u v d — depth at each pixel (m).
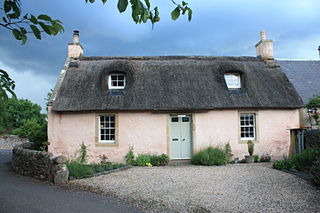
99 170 9.01
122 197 6.10
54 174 7.62
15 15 2.03
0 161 13.16
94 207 5.32
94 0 2.23
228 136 12.32
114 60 14.45
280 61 16.86
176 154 12.39
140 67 13.86
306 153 9.39
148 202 5.73
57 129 11.94
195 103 11.88
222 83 12.90
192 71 13.66
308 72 16.00
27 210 4.98
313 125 12.80
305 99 13.72
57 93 12.16
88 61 14.51
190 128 12.52
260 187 6.98
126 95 12.16
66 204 5.47
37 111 34.12
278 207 5.42
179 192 6.55
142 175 8.66
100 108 11.57
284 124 12.61
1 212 4.78
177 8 2.41
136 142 11.98
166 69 13.77
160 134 12.08
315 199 5.90
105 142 12.09
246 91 12.74
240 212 5.15
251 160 11.71
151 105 11.77
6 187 6.93
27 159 8.95
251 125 12.64
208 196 6.20
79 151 11.83
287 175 8.35
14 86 2.16
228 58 15.21
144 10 2.02
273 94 12.71
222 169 9.78
